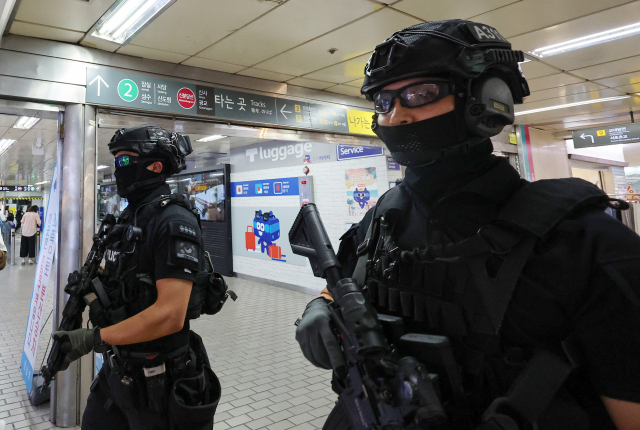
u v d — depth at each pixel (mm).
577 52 4078
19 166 10766
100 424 1612
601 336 531
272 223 7301
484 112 645
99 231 1785
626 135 7293
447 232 682
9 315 5398
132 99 3328
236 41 3322
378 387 628
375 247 819
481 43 652
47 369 1452
